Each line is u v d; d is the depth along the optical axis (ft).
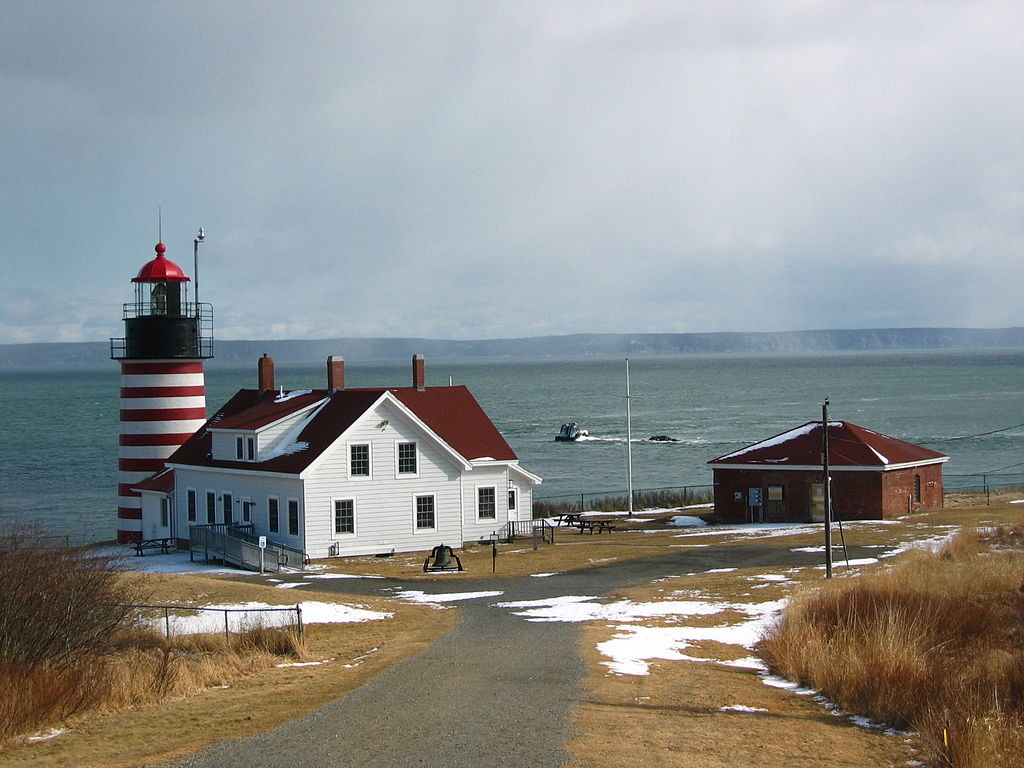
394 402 197.26
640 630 108.99
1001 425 550.77
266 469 196.54
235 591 138.10
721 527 233.96
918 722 69.77
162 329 228.43
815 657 86.38
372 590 151.64
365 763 56.44
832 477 231.09
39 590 87.10
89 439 561.84
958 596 111.34
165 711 72.49
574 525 249.75
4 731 65.36
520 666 86.89
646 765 57.31
